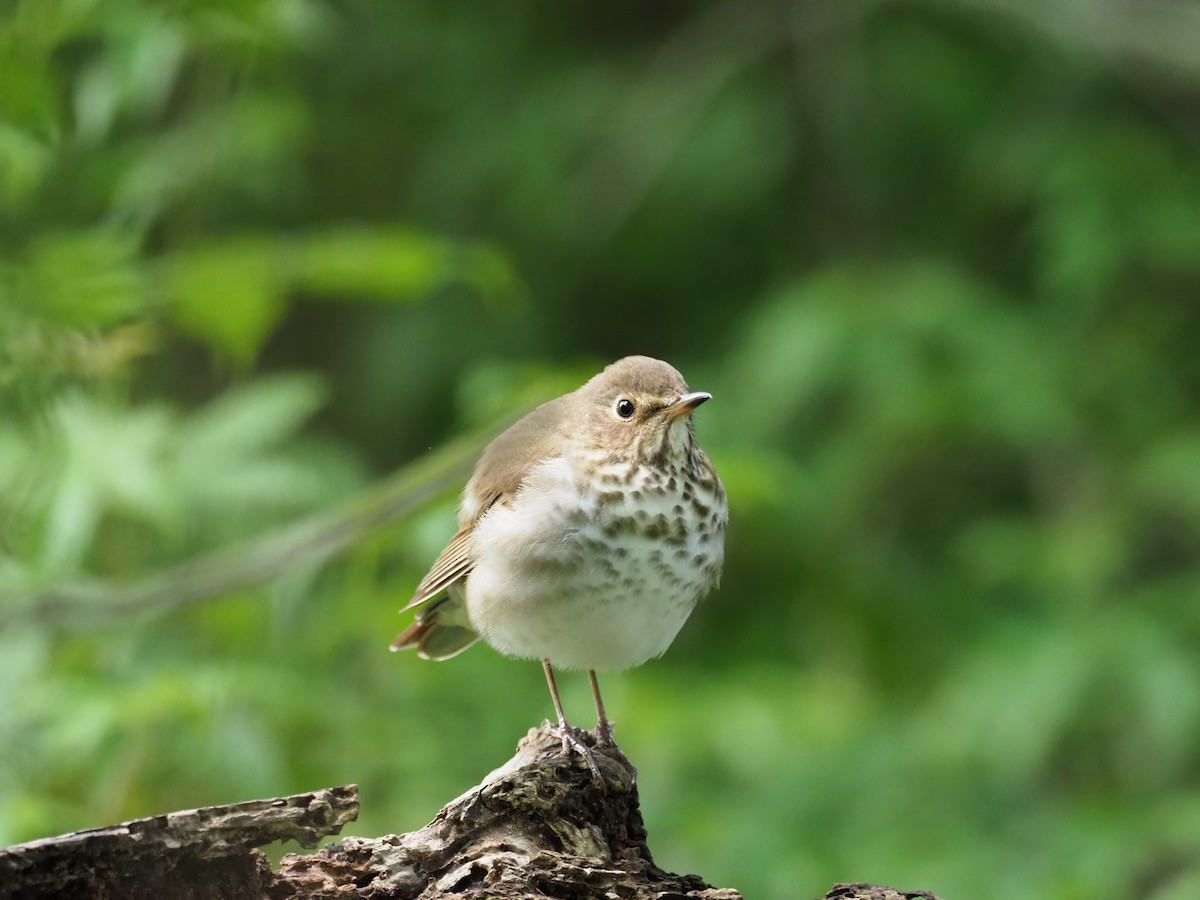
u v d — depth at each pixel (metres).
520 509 7.23
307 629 9.76
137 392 11.61
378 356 15.09
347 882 5.51
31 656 8.23
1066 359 14.00
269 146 10.76
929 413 13.26
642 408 7.11
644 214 15.35
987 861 11.24
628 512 7.07
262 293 8.89
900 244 15.11
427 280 9.10
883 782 12.01
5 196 8.45
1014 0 14.59
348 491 11.13
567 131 15.01
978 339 13.50
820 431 14.35
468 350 14.99
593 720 11.62
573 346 15.46
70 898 4.89
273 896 5.29
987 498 15.02
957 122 14.95
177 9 8.30
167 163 10.03
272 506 10.55
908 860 11.23
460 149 15.13
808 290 13.94
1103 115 15.02
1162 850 11.87
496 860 5.62
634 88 15.30
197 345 13.52
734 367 13.88
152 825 4.98
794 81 15.25
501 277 9.09
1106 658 12.23
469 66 15.35
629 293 15.76
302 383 10.66
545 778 6.05
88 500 8.44
